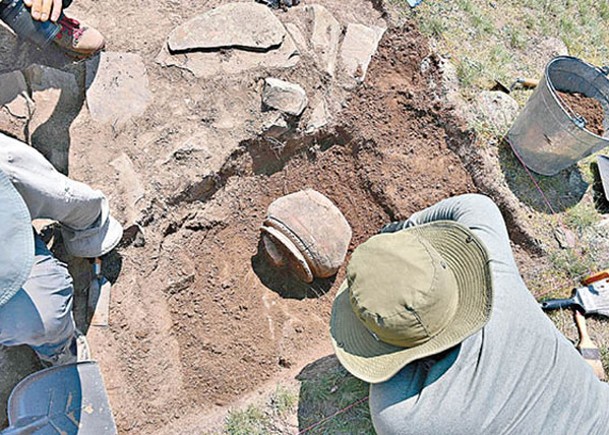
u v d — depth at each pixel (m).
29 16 2.77
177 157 3.18
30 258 1.94
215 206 3.32
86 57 3.26
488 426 2.08
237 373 3.01
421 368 2.24
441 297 2.02
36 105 3.12
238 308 3.17
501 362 2.10
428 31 3.82
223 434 2.73
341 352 2.27
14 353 2.70
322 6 3.74
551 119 3.15
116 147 3.14
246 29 3.46
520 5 4.16
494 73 3.79
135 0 3.53
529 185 3.49
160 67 3.35
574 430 2.20
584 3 4.31
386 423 2.15
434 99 3.64
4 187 1.93
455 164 3.57
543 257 3.35
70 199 2.39
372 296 2.04
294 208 3.10
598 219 3.48
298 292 3.29
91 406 2.56
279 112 3.34
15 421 2.44
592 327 3.15
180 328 3.05
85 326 2.80
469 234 2.19
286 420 2.77
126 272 2.93
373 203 3.53
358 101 3.60
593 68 3.32
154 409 2.79
